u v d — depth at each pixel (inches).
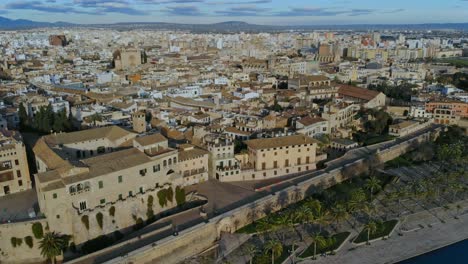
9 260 5812.0
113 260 5447.8
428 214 7342.5
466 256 6190.9
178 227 6309.1
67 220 5954.7
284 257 6028.5
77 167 6107.3
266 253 5846.5
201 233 6289.4
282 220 6422.2
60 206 5851.4
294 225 6845.5
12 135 7362.2
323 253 6151.6
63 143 7687.0
